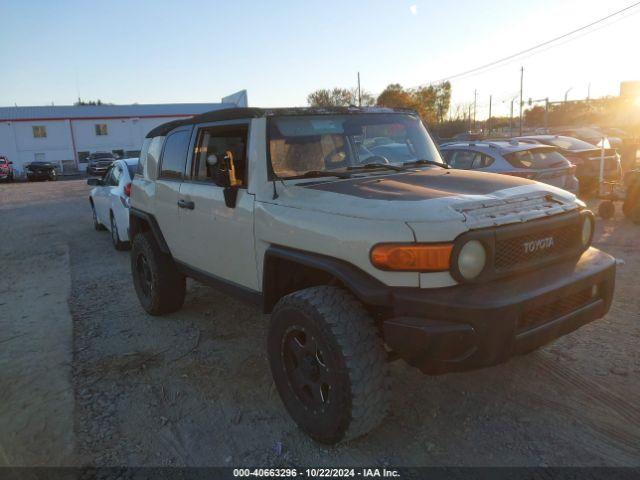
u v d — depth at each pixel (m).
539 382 3.74
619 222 9.03
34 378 4.21
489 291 2.80
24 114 52.16
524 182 3.58
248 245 3.74
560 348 4.22
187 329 5.11
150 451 3.18
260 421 3.46
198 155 4.46
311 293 3.09
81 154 53.41
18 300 6.36
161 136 5.23
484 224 2.84
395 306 2.79
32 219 14.00
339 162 3.96
